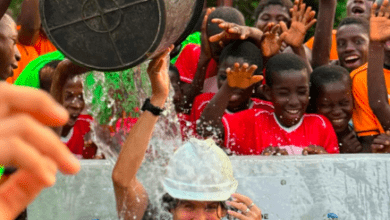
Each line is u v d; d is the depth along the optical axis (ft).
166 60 4.46
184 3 3.81
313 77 7.98
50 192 5.97
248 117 7.50
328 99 7.74
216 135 7.36
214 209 4.68
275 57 7.64
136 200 4.75
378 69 7.76
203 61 8.46
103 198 6.09
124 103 5.57
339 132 8.02
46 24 3.67
